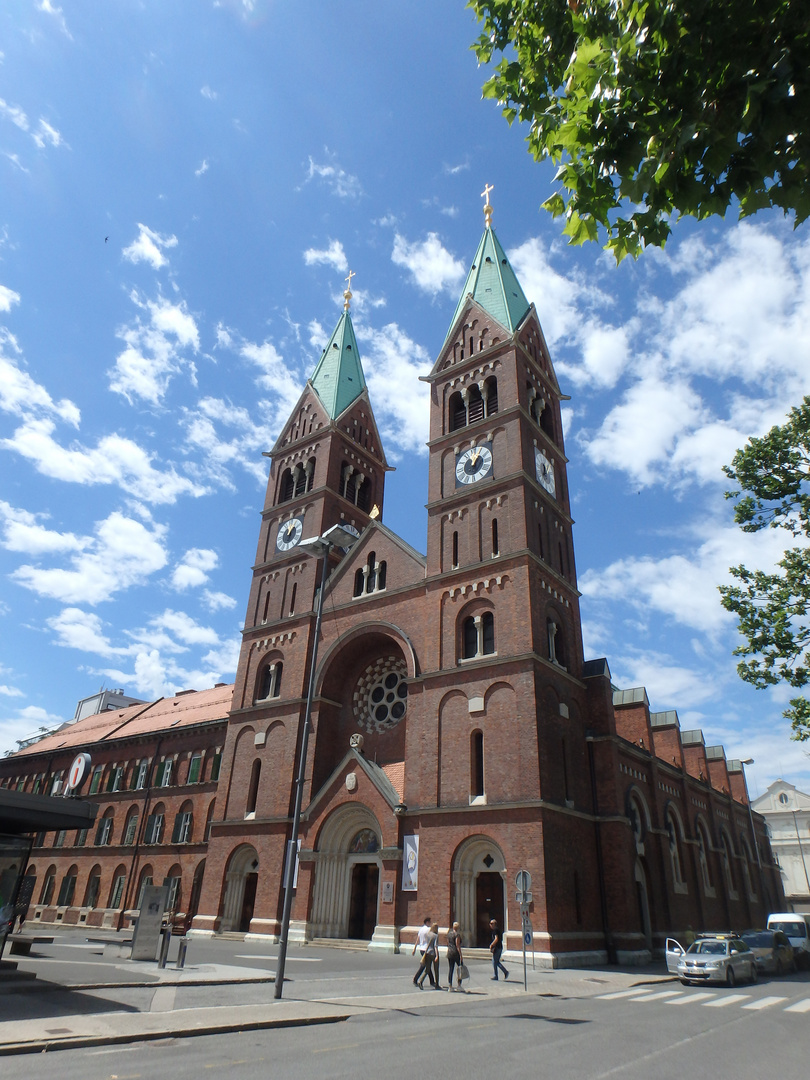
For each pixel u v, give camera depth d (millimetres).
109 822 62469
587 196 7812
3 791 17672
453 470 45875
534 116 10086
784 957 37562
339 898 38625
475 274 55125
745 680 27516
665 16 6891
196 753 58969
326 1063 11758
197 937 42406
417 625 42125
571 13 9102
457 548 42750
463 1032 15281
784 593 27203
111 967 23094
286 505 56438
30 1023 13734
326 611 48125
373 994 21078
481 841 33938
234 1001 18203
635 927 35562
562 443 50312
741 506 28516
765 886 74375
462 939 32625
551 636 39906
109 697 107188
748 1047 14562
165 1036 13781
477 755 36094
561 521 46156
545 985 25031
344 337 66188
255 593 54188
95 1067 10977
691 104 7074
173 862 54781
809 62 6457
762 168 6836
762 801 104438
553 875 32062
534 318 52406
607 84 7293
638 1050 13797
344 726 45344
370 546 48000
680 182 7195
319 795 40906
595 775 38781
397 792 38938
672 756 57094
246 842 43719
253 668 50250
